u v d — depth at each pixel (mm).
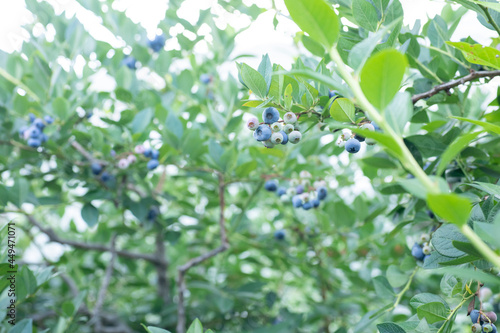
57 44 993
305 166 941
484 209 536
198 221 1072
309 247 1104
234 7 963
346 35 686
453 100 710
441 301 598
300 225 1087
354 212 977
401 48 571
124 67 984
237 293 1062
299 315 1074
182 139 882
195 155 892
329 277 1133
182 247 1373
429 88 705
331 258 1106
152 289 1320
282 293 1399
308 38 720
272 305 1126
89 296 1159
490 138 753
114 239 1137
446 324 561
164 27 1064
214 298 1054
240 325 1175
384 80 397
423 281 1044
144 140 905
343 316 1185
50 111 912
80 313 1074
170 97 1045
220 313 1165
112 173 932
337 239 1127
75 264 1131
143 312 1204
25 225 1229
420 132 856
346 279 1230
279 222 1217
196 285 1030
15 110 920
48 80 934
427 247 674
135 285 1271
